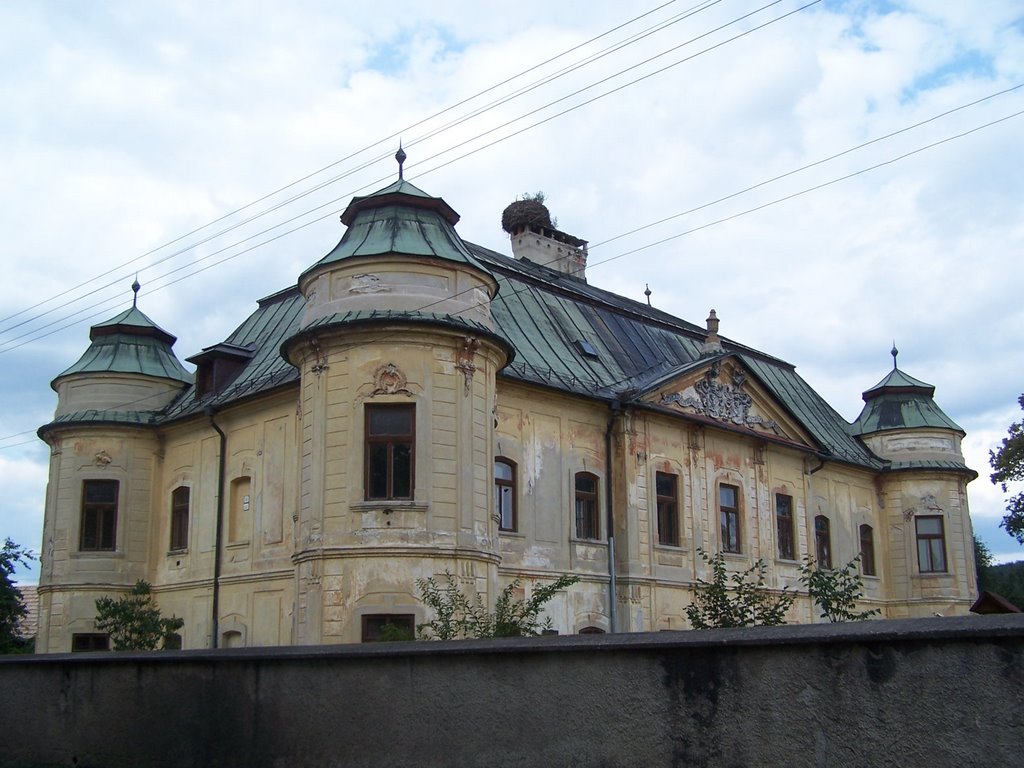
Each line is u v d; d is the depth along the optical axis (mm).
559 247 46969
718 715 7949
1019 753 6477
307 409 26484
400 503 24906
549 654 9039
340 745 10578
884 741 7086
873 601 43844
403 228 27094
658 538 32844
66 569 33438
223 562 31359
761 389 38344
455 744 9578
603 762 8539
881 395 47688
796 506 39531
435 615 24312
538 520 29656
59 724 14320
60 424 34281
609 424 32594
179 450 34250
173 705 12688
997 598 27266
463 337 26141
